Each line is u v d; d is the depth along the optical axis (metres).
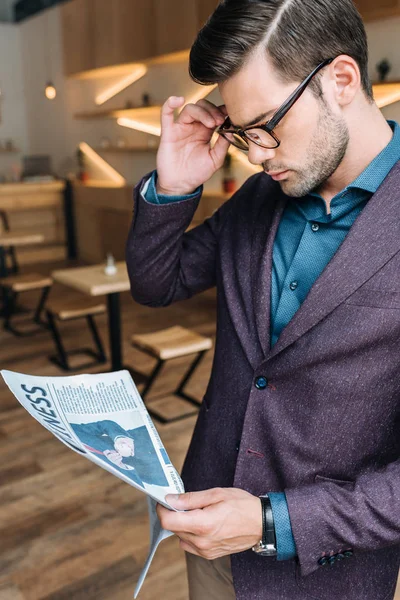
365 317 0.76
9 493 2.54
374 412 0.80
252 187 1.02
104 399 0.94
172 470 0.83
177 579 2.03
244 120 0.77
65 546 2.19
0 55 8.84
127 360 4.18
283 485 0.87
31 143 9.27
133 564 2.10
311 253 0.85
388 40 3.94
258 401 0.87
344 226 0.83
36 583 1.99
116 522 2.34
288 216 0.91
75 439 0.79
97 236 7.51
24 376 0.91
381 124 0.80
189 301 5.84
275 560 0.90
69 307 3.92
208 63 0.74
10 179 8.62
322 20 0.70
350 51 0.73
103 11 6.46
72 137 8.15
